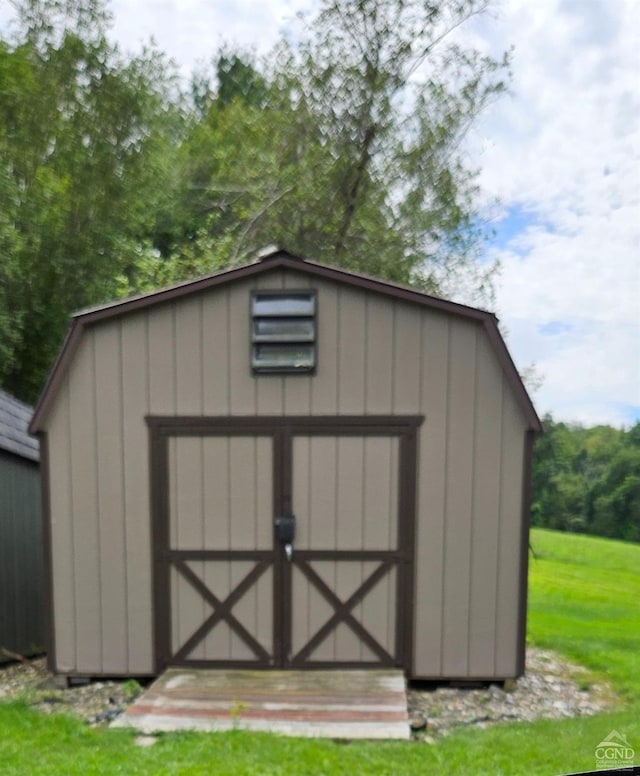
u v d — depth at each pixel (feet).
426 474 16.55
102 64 45.80
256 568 16.83
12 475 21.57
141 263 40.68
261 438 16.76
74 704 15.87
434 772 11.50
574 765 11.79
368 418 16.55
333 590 16.75
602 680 18.26
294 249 45.96
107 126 46.37
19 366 41.78
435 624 16.60
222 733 13.08
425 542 16.58
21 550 22.07
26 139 42.47
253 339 16.52
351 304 16.53
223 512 16.85
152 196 49.90
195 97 71.05
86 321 16.67
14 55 42.50
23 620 22.13
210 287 16.62
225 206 49.49
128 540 16.94
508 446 16.39
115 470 16.89
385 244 46.93
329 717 13.98
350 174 45.16
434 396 16.46
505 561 16.48
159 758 11.89
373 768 11.62
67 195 43.06
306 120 45.03
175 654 16.92
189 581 16.90
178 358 16.76
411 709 15.47
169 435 16.84
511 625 16.55
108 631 16.99
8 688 17.39
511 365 16.19
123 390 16.83
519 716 15.20
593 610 31.58
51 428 16.93
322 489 16.71
